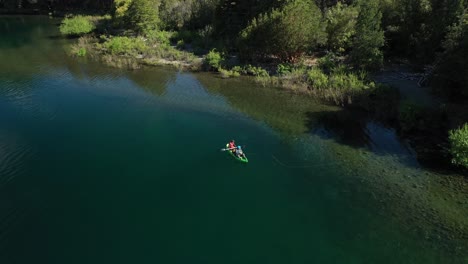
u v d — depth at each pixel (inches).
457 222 873.5
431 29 1715.1
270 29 1862.7
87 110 1482.5
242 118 1408.7
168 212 933.2
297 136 1270.9
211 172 1090.1
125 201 967.6
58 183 1029.8
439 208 917.8
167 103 1546.5
